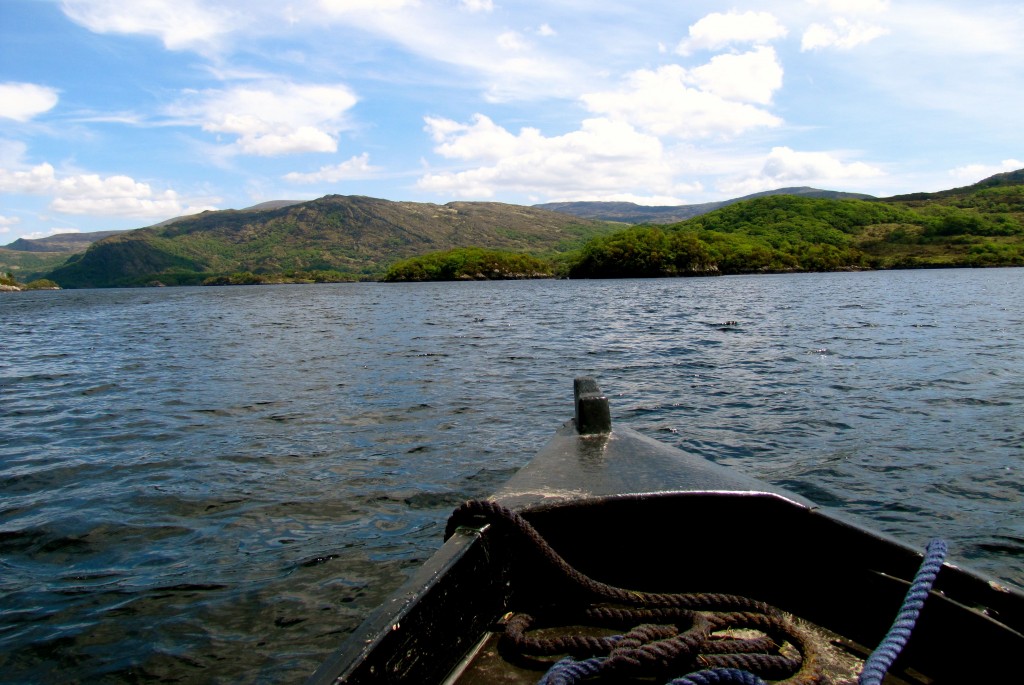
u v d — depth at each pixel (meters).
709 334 24.19
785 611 3.08
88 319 44.00
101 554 6.11
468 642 2.83
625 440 4.04
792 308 37.84
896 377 14.27
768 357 17.73
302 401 12.71
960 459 8.55
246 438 10.00
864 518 6.84
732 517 3.24
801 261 142.50
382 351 20.61
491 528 3.02
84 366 19.30
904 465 8.38
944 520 6.73
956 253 147.00
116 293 144.50
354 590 5.35
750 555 3.29
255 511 7.04
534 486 3.38
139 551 6.15
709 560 3.30
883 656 2.18
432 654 2.57
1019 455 8.65
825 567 3.12
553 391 13.19
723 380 14.38
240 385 14.81
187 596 5.30
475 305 50.31
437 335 25.83
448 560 2.73
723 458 8.80
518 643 2.75
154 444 9.85
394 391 13.49
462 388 13.69
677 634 2.64
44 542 6.38
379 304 56.81
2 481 8.30
